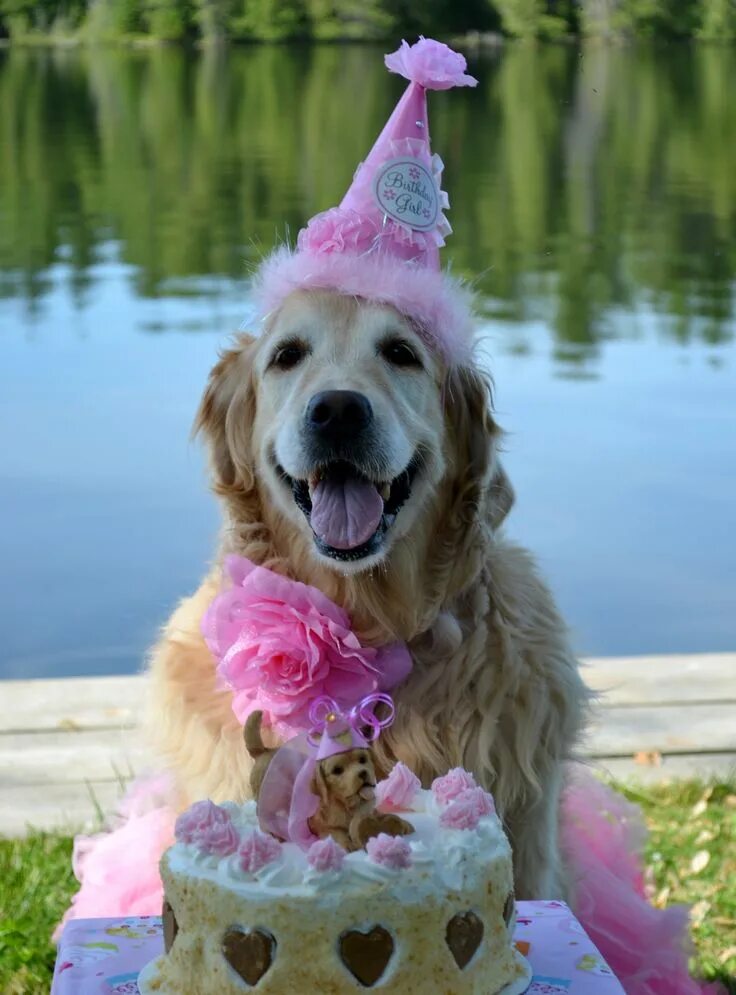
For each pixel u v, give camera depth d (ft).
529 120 68.59
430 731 9.05
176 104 70.90
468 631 9.30
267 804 6.01
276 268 9.72
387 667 9.02
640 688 16.31
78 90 72.49
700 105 69.00
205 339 33.81
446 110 72.38
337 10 74.33
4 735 15.10
